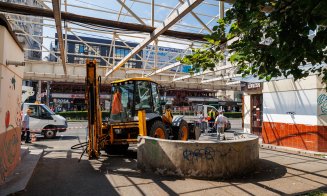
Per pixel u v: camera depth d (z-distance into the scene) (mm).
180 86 21938
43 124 16328
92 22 7684
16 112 7586
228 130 23281
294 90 12492
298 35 3092
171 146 7297
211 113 21188
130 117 10367
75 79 18891
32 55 41781
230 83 23016
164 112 12164
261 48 3994
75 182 6672
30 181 6707
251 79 14336
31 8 7094
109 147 10875
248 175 7512
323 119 11312
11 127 6961
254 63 4258
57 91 44844
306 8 2848
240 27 3723
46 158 9727
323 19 2898
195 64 4738
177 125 12219
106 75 17266
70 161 9250
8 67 6340
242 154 7457
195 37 8898
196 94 54062
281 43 3188
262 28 3891
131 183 6613
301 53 3289
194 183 6645
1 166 6105
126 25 8078
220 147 7148
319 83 11438
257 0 3299
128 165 8656
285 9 3242
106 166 8492
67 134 19125
